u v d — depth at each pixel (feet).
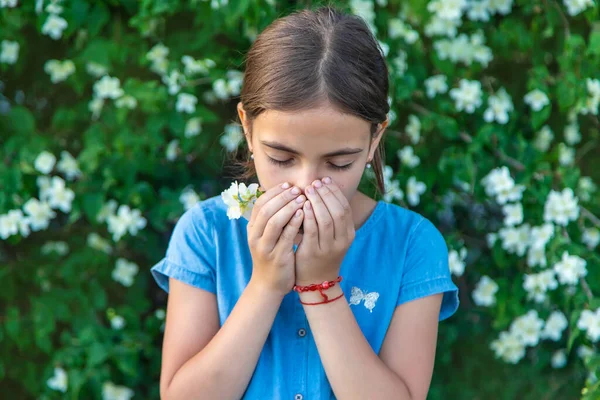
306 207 4.46
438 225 8.66
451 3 7.97
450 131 8.05
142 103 8.00
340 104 4.24
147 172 8.13
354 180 4.55
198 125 8.07
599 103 8.23
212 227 5.18
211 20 7.88
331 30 4.59
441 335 8.81
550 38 8.54
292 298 5.00
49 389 8.34
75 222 8.61
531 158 8.23
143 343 8.29
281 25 4.75
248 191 4.83
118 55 8.16
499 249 8.38
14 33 8.22
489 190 8.09
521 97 8.74
